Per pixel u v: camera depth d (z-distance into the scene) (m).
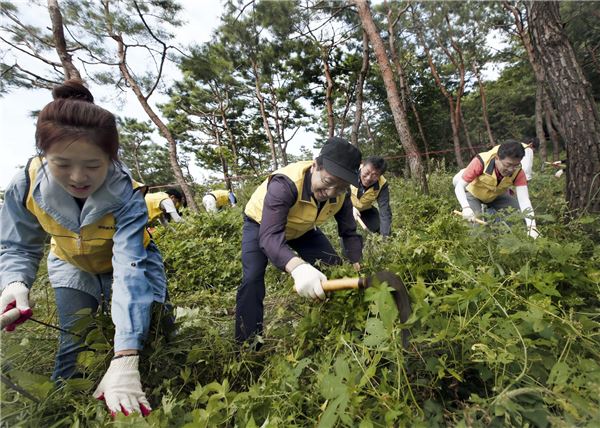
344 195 2.16
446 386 1.20
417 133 21.48
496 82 25.83
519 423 0.93
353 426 1.02
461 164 15.99
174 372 1.61
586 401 0.93
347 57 15.19
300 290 1.53
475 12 13.88
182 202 6.07
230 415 1.15
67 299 1.70
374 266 1.98
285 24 10.37
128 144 26.41
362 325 1.42
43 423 1.16
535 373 1.08
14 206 1.46
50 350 1.76
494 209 3.52
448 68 20.34
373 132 24.47
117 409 1.15
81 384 1.25
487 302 1.26
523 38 12.02
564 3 10.84
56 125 1.14
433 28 14.67
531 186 6.20
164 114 23.47
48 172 1.39
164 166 32.97
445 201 5.44
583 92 2.74
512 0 11.84
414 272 1.72
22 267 1.49
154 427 1.04
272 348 1.75
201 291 3.45
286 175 1.89
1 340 1.46
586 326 1.21
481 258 1.81
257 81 16.72
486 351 1.05
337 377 1.04
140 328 1.31
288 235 2.23
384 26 13.76
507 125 24.39
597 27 11.46
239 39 10.89
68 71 6.72
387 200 3.78
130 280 1.38
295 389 1.22
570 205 2.86
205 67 9.66
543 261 1.60
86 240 1.53
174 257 4.04
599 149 2.67
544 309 1.23
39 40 8.04
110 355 1.50
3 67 8.08
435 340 1.10
